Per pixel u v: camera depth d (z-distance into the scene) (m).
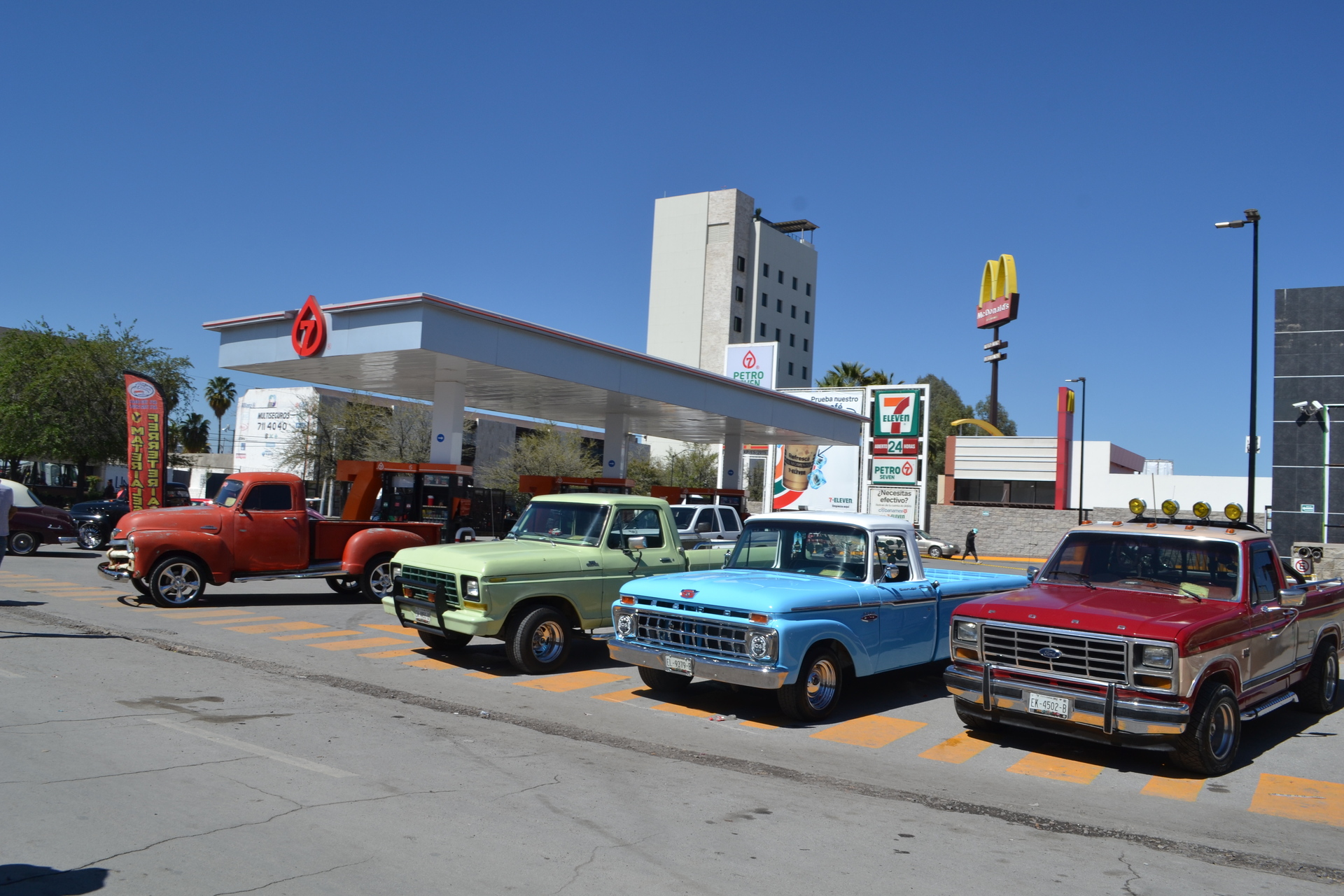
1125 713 6.74
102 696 7.84
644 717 8.44
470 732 7.39
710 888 4.42
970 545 40.88
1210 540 8.06
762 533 10.02
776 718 8.67
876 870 4.78
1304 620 8.73
